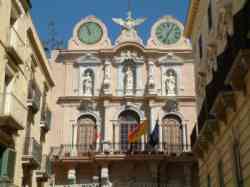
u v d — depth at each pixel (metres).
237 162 16.92
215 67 22.27
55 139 38.44
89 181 36.66
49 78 31.27
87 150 38.38
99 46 41.31
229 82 15.34
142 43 41.44
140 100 39.50
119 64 40.66
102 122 39.09
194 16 29.22
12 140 20.78
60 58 41.16
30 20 25.12
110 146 37.69
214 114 18.77
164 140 38.56
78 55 41.09
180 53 40.94
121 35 41.62
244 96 15.10
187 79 40.34
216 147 20.77
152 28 41.81
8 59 20.83
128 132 38.88
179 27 41.84
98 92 39.91
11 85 21.75
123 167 36.72
